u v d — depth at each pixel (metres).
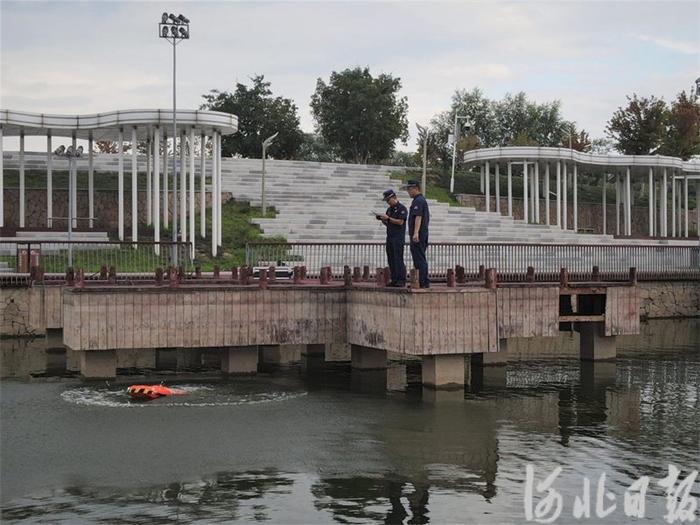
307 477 14.02
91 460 14.85
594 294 26.56
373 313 22.14
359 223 52.38
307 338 23.20
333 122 79.69
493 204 66.75
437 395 20.92
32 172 54.94
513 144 89.38
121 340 21.58
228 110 75.12
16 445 15.76
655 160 61.84
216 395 20.48
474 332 20.81
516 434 17.00
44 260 36.22
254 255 41.75
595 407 19.89
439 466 14.67
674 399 20.97
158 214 43.06
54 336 27.36
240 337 22.58
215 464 14.67
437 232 52.69
